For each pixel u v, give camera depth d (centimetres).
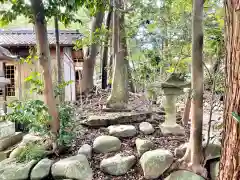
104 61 646
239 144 98
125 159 242
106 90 573
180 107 369
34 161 246
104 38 500
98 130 306
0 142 301
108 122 313
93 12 281
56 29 355
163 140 272
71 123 267
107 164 238
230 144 103
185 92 271
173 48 369
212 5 271
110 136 279
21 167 239
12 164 249
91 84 605
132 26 413
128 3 396
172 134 280
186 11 338
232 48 100
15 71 626
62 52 614
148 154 240
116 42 368
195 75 210
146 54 438
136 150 261
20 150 273
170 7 354
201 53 208
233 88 100
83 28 686
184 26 343
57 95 273
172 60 384
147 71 441
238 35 96
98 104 432
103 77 649
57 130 251
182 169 226
